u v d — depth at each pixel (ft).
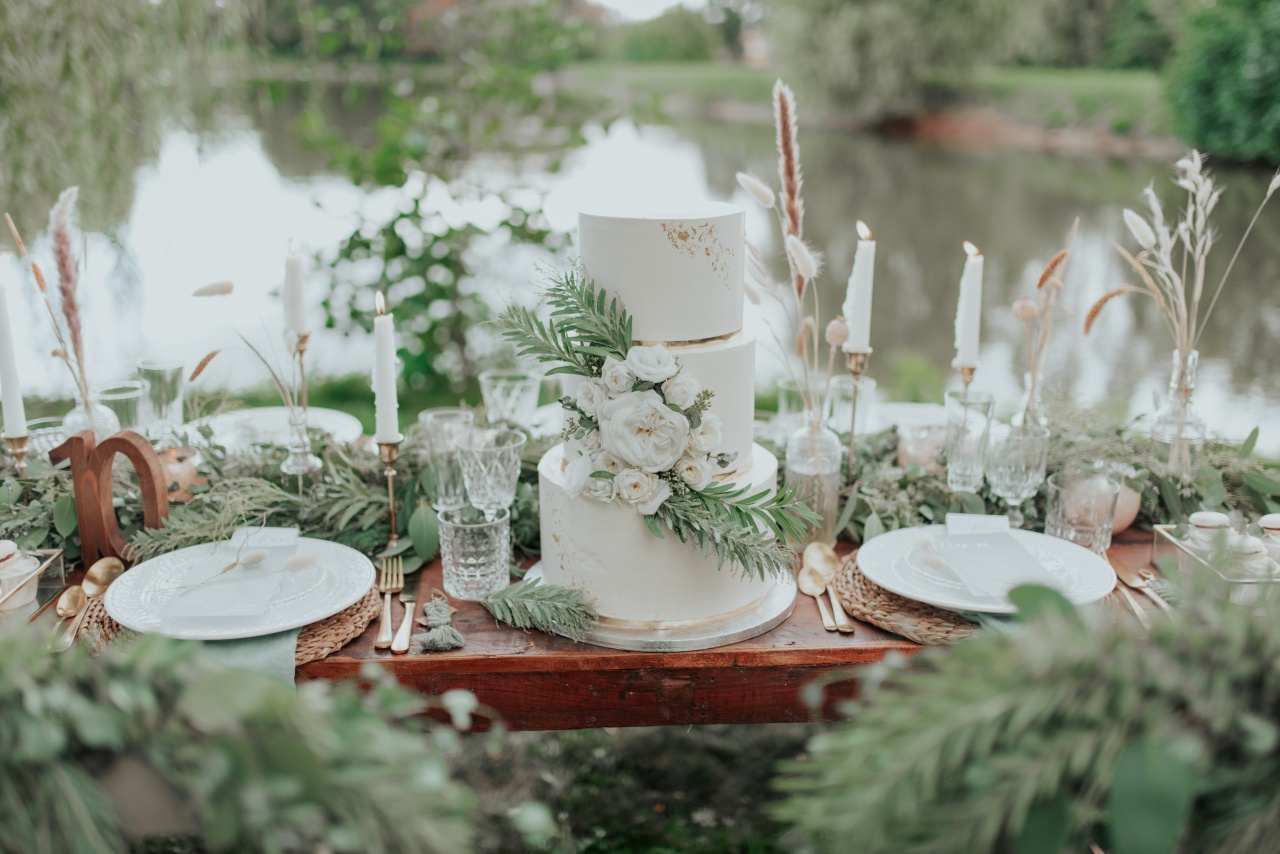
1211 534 5.54
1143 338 21.97
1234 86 26.58
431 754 3.28
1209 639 3.28
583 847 7.60
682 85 43.62
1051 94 35.27
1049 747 3.09
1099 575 5.49
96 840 3.14
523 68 15.92
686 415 5.08
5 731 3.13
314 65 15.87
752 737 9.25
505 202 15.49
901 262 27.32
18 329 16.43
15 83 11.60
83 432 5.99
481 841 7.51
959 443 6.22
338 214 15.89
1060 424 7.33
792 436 6.41
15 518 6.17
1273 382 18.74
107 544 6.11
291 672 4.86
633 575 5.26
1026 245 26.94
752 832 7.80
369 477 6.80
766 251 27.17
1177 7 32.42
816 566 6.13
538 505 6.53
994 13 36.19
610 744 9.04
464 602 5.88
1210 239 6.52
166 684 3.25
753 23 44.42
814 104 40.45
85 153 12.30
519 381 7.16
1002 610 5.11
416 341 15.78
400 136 15.10
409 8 15.89
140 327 18.33
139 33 12.26
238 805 3.08
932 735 3.10
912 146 37.68
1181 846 3.28
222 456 7.06
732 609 5.53
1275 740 3.10
